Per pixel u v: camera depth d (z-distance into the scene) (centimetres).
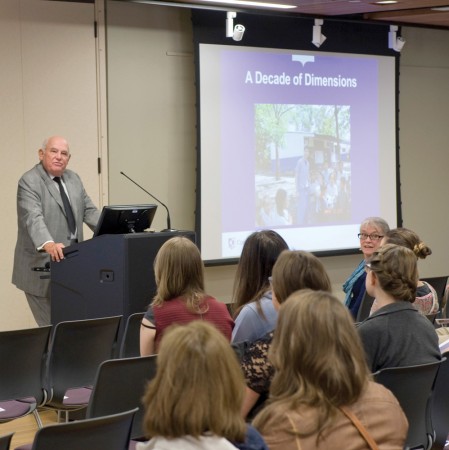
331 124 886
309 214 877
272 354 219
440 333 426
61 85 745
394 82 924
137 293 487
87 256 502
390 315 324
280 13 815
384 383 314
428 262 995
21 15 725
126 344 450
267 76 840
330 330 209
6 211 725
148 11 787
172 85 805
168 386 180
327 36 877
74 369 436
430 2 767
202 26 795
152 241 492
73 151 753
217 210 817
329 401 208
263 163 843
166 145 805
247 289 341
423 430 343
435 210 997
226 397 181
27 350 418
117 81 773
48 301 597
